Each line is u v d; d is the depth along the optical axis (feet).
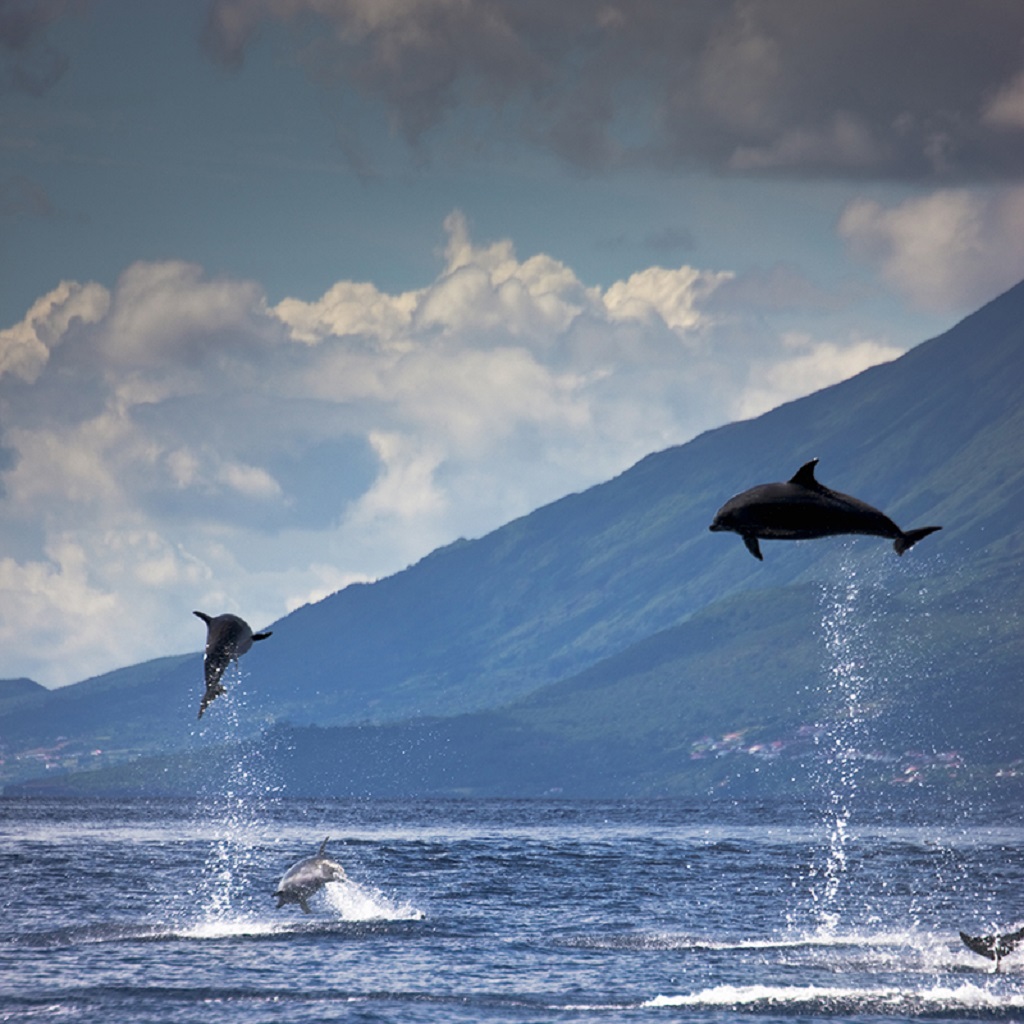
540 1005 380.17
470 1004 379.96
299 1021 358.23
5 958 449.06
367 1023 356.79
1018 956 467.93
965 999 395.14
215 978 412.98
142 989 395.55
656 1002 385.70
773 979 423.64
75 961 443.32
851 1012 377.50
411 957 454.40
